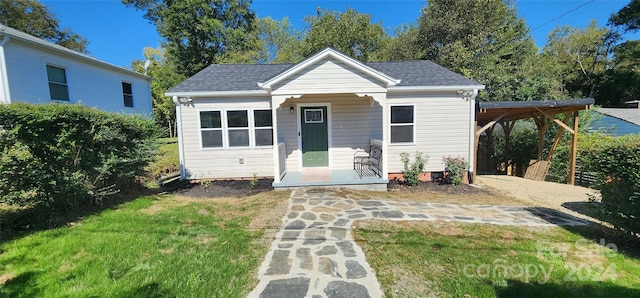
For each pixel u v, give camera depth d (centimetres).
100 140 503
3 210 455
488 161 1230
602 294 249
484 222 440
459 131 802
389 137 804
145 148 608
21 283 257
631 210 354
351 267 292
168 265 293
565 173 896
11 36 772
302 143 823
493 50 1864
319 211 488
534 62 1994
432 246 344
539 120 959
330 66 650
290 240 362
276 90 649
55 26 1847
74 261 302
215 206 529
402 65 963
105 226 411
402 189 715
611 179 392
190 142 787
